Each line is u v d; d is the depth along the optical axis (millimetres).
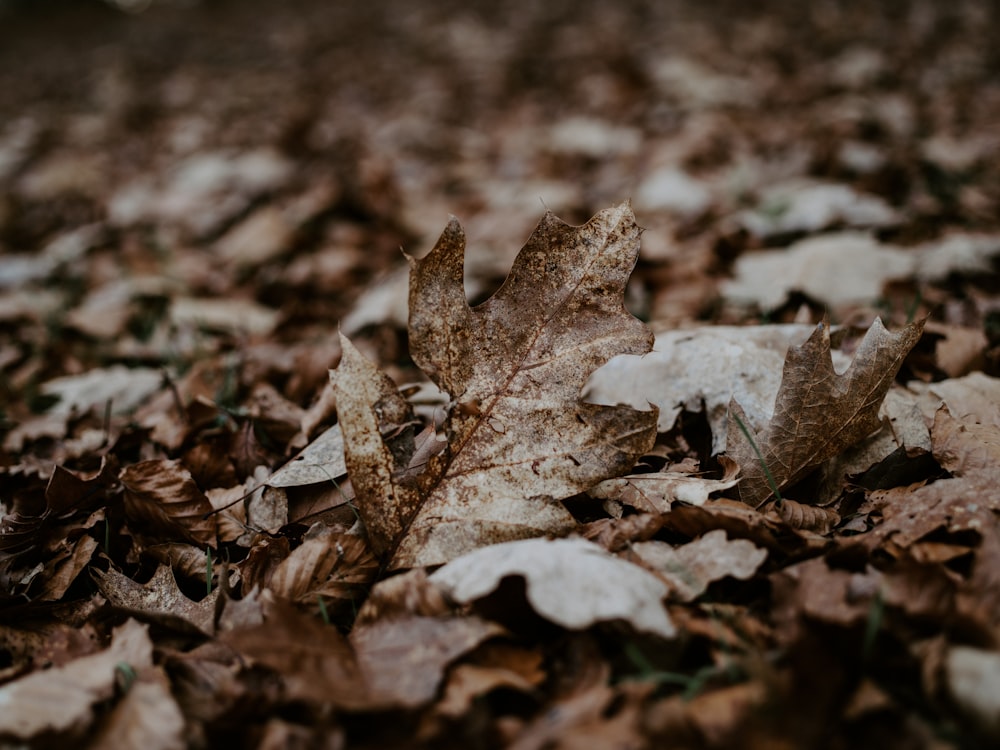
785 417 372
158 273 776
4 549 382
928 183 744
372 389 347
